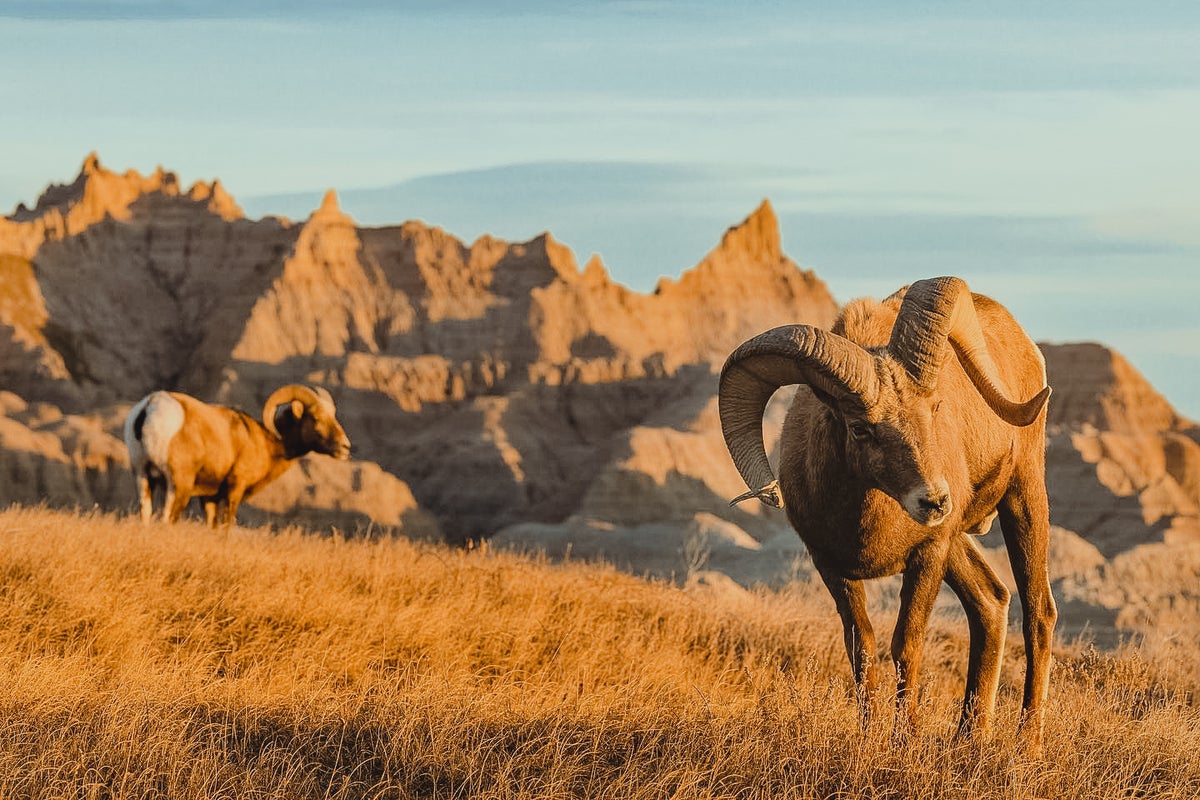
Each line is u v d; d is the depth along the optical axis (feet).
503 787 53.93
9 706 60.64
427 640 81.00
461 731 60.54
